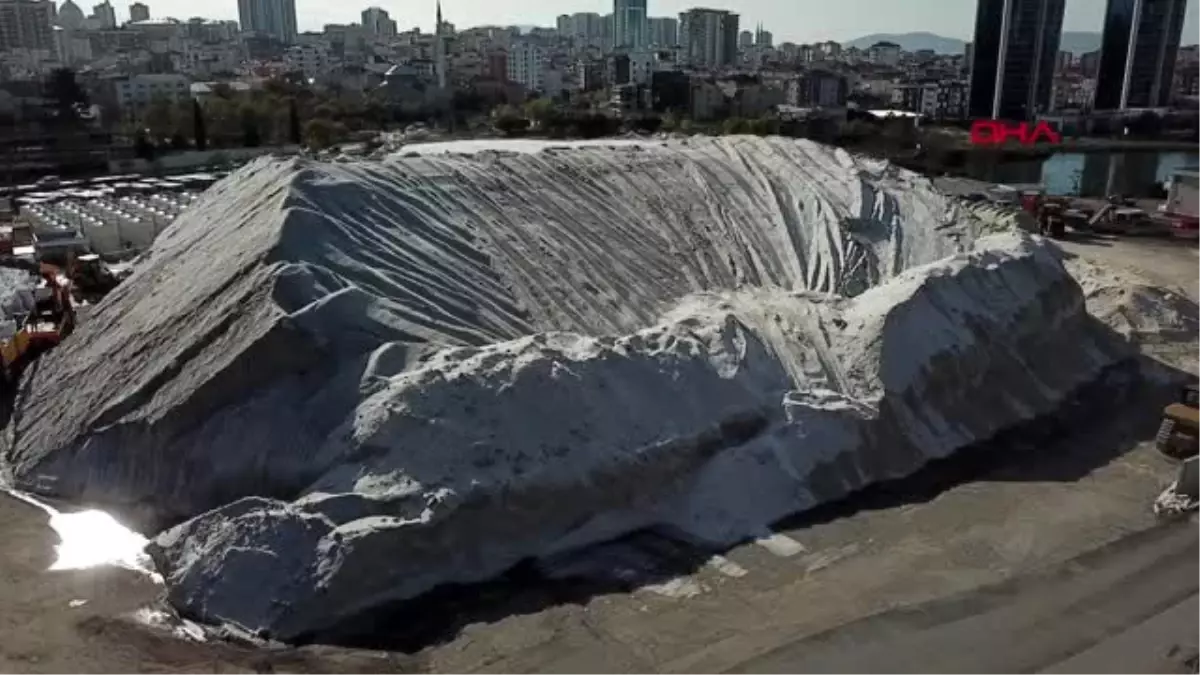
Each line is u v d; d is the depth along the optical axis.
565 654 14.79
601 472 18.14
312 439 18.05
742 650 14.88
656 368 20.22
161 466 18.67
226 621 15.32
